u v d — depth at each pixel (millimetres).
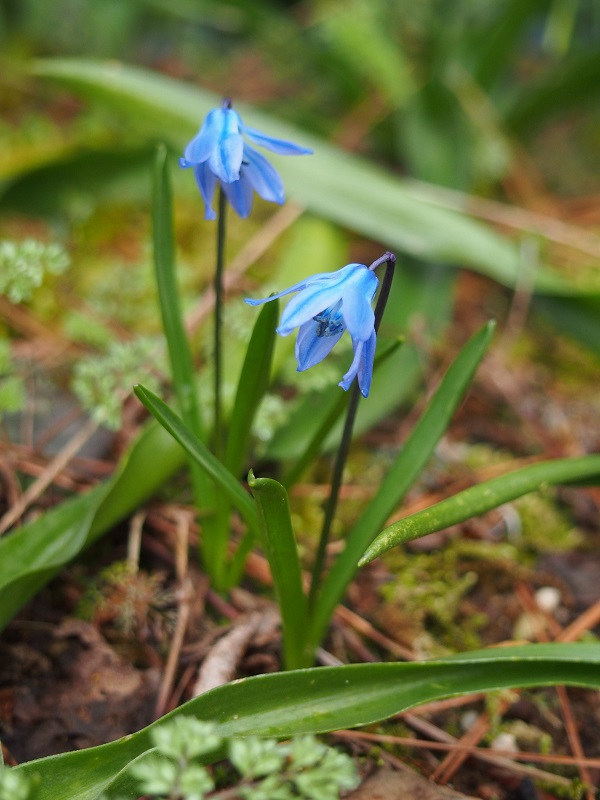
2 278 353
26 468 380
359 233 467
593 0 526
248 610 361
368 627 365
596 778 343
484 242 435
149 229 471
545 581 382
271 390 419
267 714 314
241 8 508
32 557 342
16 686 339
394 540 303
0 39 567
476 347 332
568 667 317
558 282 427
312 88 573
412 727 345
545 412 428
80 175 456
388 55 484
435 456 410
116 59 584
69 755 305
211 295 417
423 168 475
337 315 300
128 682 340
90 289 440
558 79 485
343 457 323
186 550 366
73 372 409
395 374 413
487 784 338
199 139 313
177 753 285
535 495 403
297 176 442
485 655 317
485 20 511
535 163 558
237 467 344
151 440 359
